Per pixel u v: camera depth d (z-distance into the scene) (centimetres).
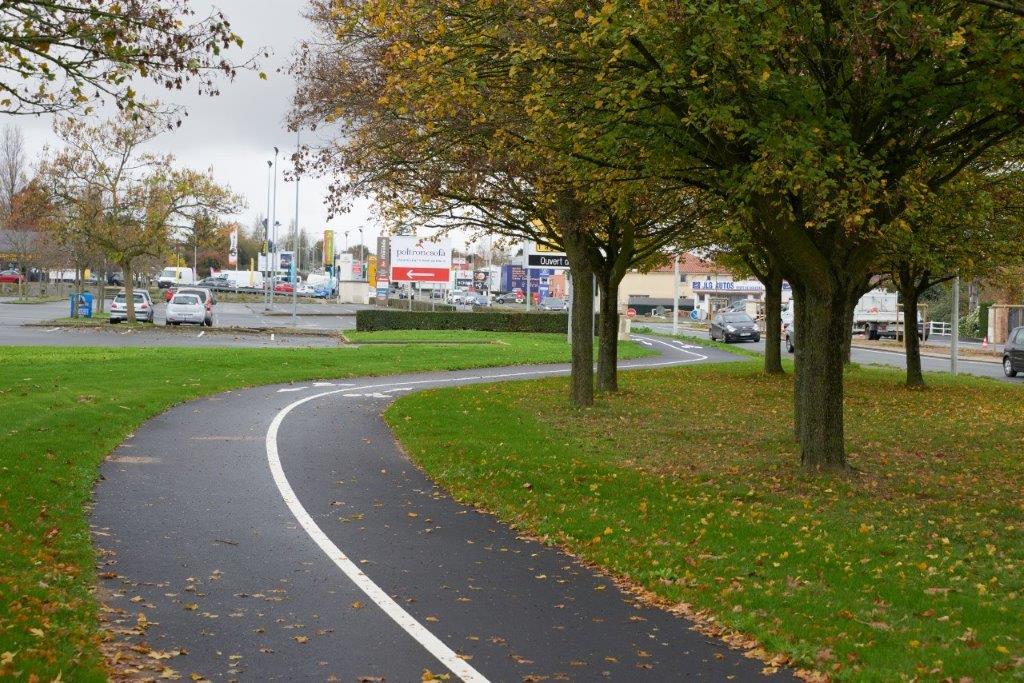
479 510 1194
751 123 1218
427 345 4525
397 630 734
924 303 7206
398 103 1720
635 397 2570
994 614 775
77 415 1734
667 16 1109
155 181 5328
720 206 1595
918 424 2142
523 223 2298
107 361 2984
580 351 2284
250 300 10594
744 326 6181
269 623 739
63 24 1061
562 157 1532
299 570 894
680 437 1848
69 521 1003
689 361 4334
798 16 1227
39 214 5425
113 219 5384
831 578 884
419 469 1470
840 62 1280
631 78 1207
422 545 1007
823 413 1429
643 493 1270
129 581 830
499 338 5294
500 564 941
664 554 965
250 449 1584
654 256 3256
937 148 1412
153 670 627
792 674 658
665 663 676
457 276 13450
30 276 12212
